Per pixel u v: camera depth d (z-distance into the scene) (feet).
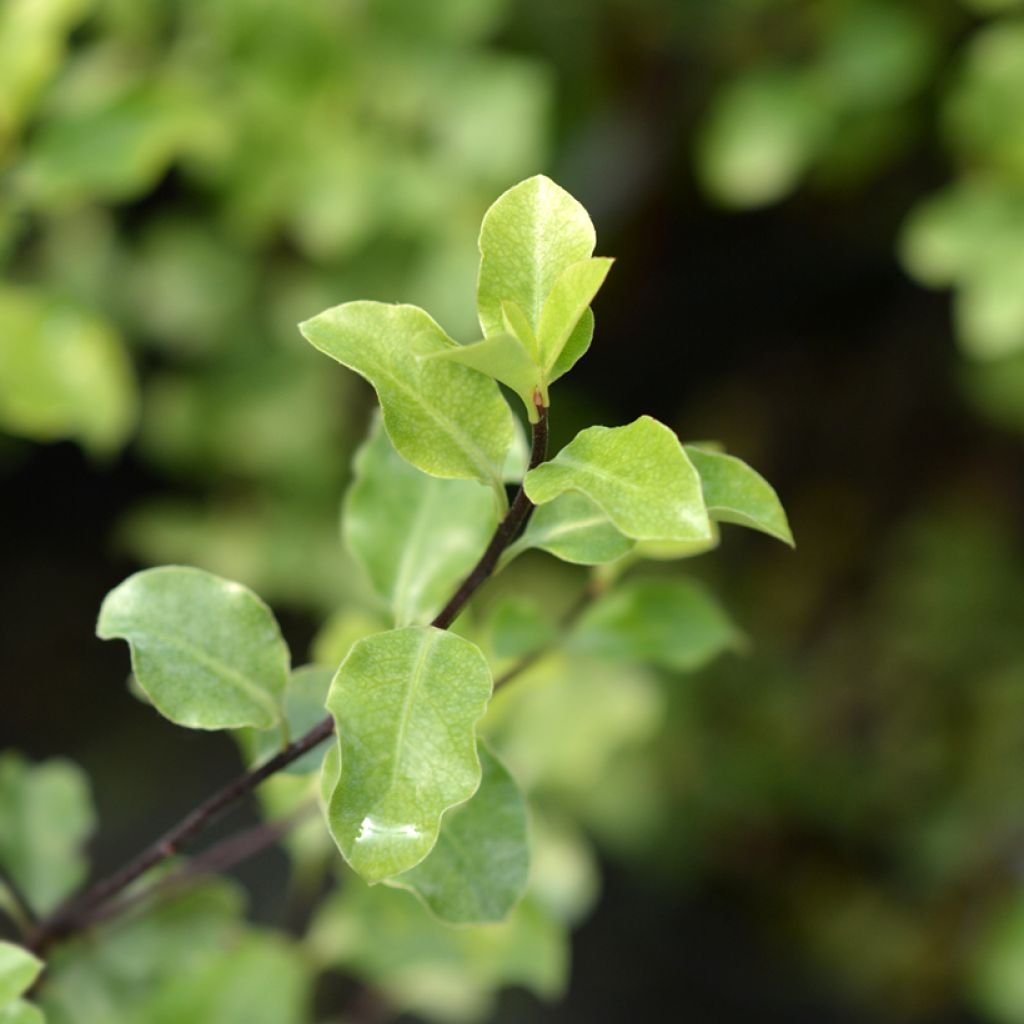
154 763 3.82
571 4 3.16
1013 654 3.56
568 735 1.98
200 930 1.57
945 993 3.42
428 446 1.29
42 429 1.97
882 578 3.86
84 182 1.94
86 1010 1.53
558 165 3.41
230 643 1.35
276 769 1.36
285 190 2.64
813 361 4.15
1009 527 3.76
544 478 1.27
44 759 3.85
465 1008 1.90
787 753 3.58
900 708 3.61
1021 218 2.39
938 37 2.64
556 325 1.26
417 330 1.29
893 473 4.00
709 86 3.19
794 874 3.67
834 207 3.62
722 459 1.35
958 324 3.86
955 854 3.44
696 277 3.91
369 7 2.66
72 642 4.10
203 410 3.00
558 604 3.25
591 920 3.78
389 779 1.23
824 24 2.77
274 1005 1.62
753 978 3.66
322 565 3.08
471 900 1.37
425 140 2.72
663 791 3.42
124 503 4.13
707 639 1.56
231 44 2.58
